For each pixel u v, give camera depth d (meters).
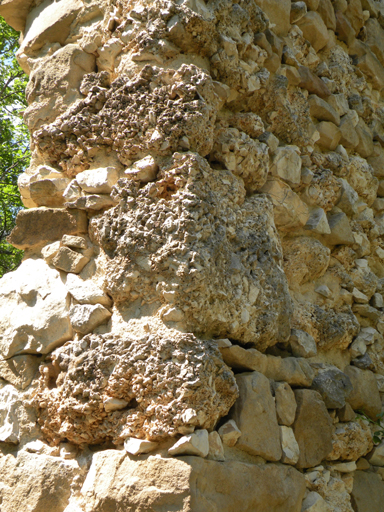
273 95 2.74
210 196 2.13
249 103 2.67
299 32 3.09
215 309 2.06
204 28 2.30
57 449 2.11
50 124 2.47
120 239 2.11
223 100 2.48
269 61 2.75
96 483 1.89
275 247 2.52
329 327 2.81
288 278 2.77
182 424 1.80
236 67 2.47
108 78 2.46
